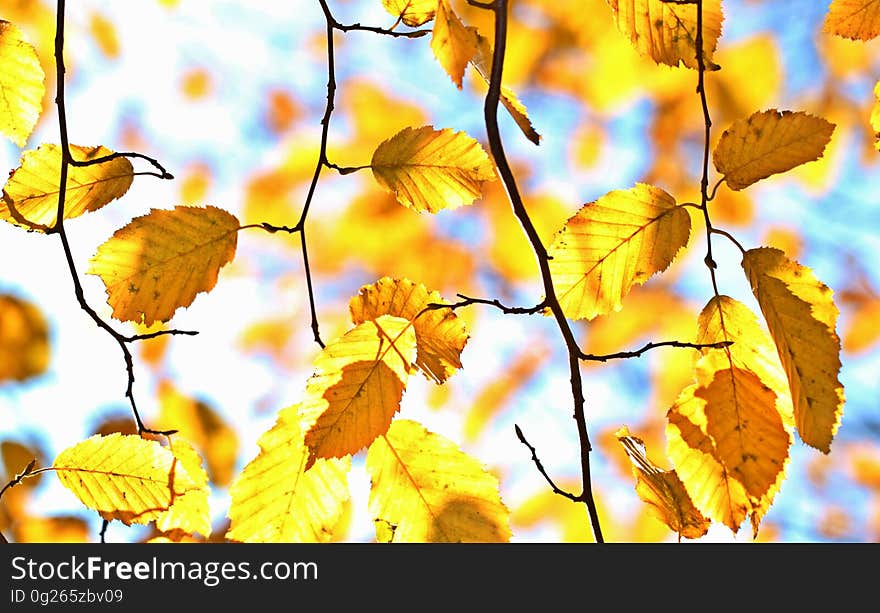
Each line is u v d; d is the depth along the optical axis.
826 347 1.21
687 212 1.26
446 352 1.25
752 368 1.24
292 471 1.24
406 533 1.24
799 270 1.23
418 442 1.24
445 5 1.25
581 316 1.27
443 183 1.28
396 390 1.22
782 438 1.23
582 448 1.24
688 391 1.24
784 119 1.25
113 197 1.28
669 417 1.24
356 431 1.22
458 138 1.28
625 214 1.26
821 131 1.25
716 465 1.23
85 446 1.27
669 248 1.26
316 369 1.22
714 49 1.28
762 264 1.23
